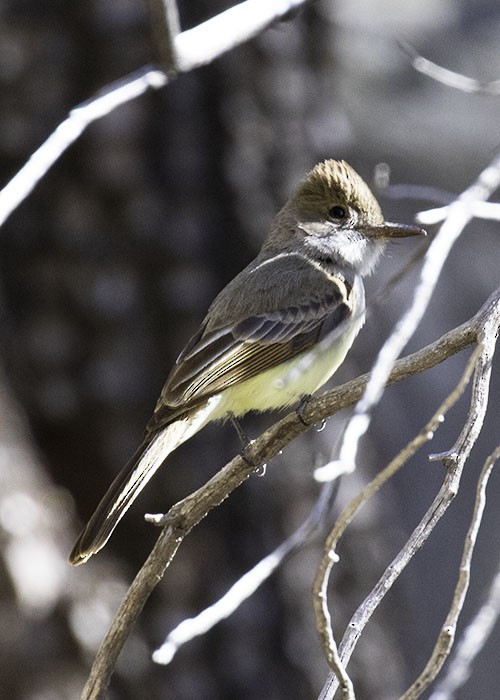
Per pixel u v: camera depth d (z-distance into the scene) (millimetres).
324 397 6469
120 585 10391
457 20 19172
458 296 17562
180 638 5621
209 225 11727
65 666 9523
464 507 16797
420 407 17031
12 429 10195
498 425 17000
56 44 11828
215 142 11766
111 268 11664
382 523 12445
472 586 16484
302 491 11359
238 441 11297
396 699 12008
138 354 11609
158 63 6953
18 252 11711
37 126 11844
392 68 18781
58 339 11594
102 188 11648
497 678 16078
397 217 17250
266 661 11164
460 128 18641
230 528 11289
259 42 11875
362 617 5391
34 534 9734
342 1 18734
